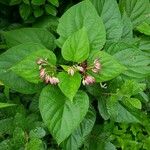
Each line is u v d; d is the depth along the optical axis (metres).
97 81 0.41
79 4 0.44
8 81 0.42
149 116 0.53
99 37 0.43
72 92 0.38
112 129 0.48
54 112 0.40
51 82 0.40
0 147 0.42
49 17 0.58
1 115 0.46
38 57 0.40
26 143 0.41
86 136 0.45
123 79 0.44
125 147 0.49
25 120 0.43
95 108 0.48
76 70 0.40
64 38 0.44
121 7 0.53
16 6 0.63
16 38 0.46
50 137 0.48
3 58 0.42
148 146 0.50
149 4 0.53
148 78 0.50
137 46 0.47
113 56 0.43
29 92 0.43
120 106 0.45
